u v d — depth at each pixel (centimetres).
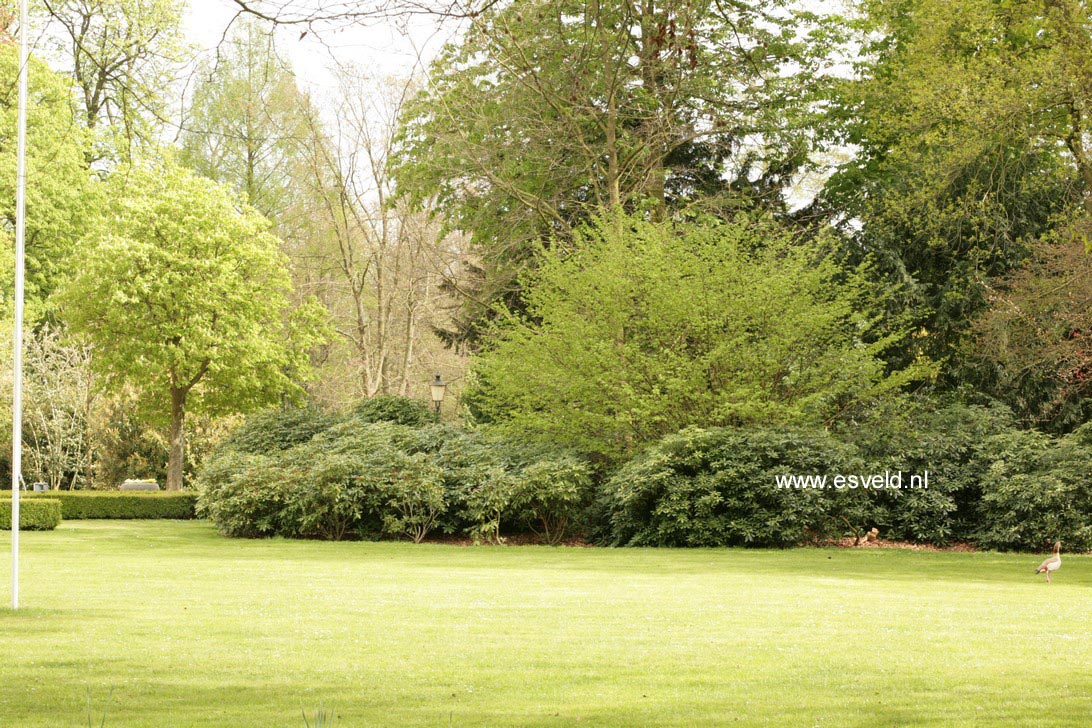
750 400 2194
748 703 668
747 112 2697
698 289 2233
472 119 2578
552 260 2425
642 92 2558
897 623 1035
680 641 918
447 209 3016
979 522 2178
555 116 2627
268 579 1459
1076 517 2003
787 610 1134
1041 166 2638
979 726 604
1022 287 2283
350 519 2369
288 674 764
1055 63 2172
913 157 2628
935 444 2209
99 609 1112
